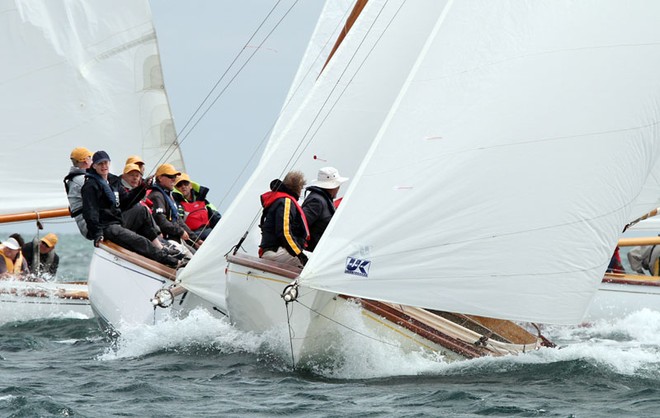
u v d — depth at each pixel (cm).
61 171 5872
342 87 4653
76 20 5944
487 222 3644
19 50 5825
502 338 4194
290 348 3794
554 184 3694
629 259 6391
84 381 3659
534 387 3553
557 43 3775
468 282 3628
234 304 3966
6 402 3256
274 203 3975
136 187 4750
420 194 3634
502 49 3772
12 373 3809
